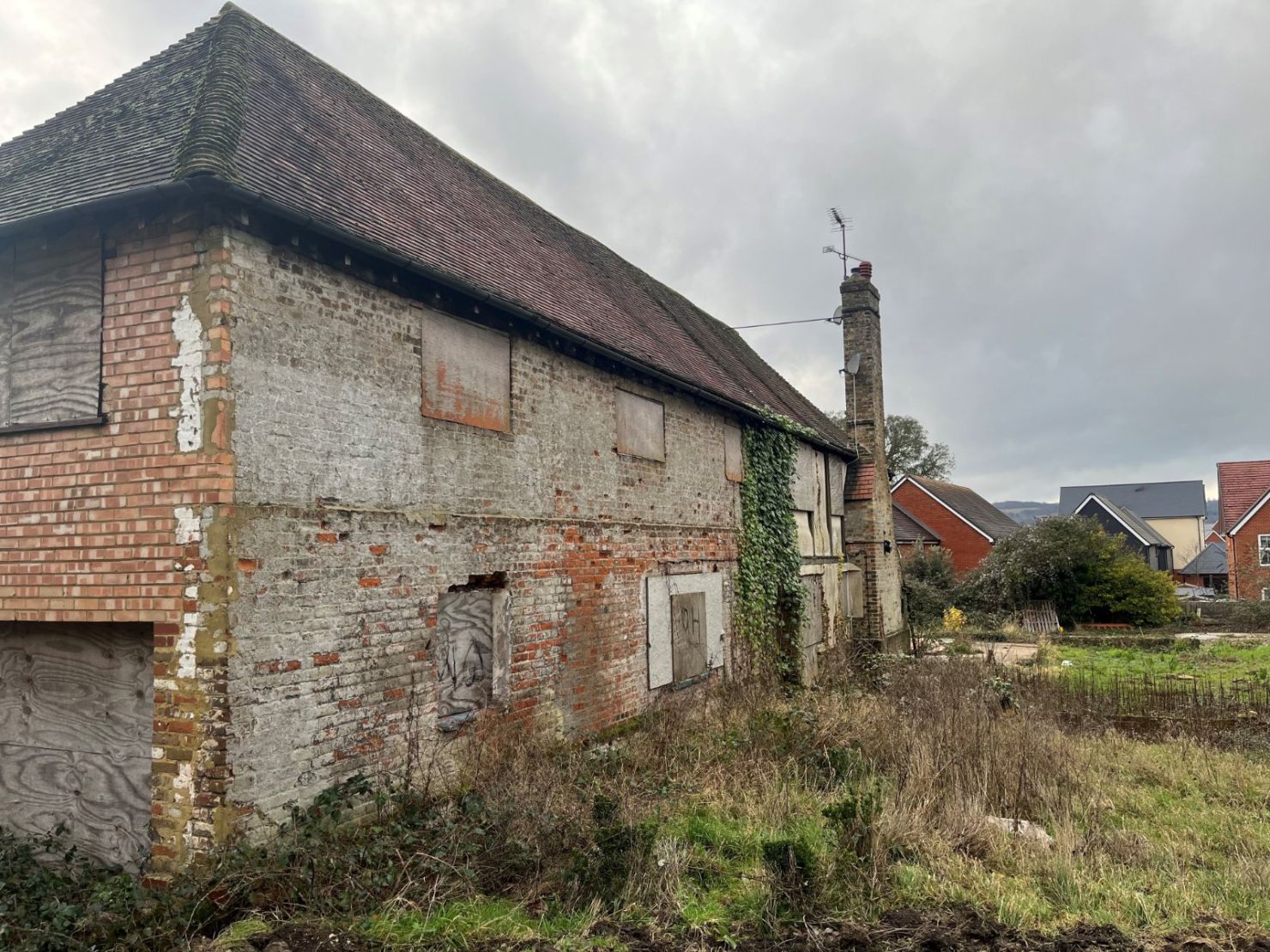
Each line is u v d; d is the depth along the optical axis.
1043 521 33.81
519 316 8.36
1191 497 69.50
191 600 5.52
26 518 6.18
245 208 5.71
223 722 5.42
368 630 6.63
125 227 5.98
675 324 15.60
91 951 4.42
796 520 16.66
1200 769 9.50
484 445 8.14
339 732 6.32
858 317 21.16
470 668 7.98
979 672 14.79
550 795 6.83
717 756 8.62
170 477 5.66
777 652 15.07
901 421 59.06
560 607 9.23
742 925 5.32
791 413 17.50
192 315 5.67
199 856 5.31
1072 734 11.21
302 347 6.20
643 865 5.76
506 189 13.12
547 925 5.15
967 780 8.14
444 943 4.80
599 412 10.20
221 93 6.69
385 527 6.87
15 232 6.18
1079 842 6.91
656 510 11.49
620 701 10.30
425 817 6.38
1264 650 22.80
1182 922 5.52
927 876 6.07
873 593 19.92
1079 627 31.56
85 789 6.29
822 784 8.12
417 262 6.95
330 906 5.06
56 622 6.41
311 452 6.21
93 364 6.03
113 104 7.71
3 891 5.34
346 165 7.97
